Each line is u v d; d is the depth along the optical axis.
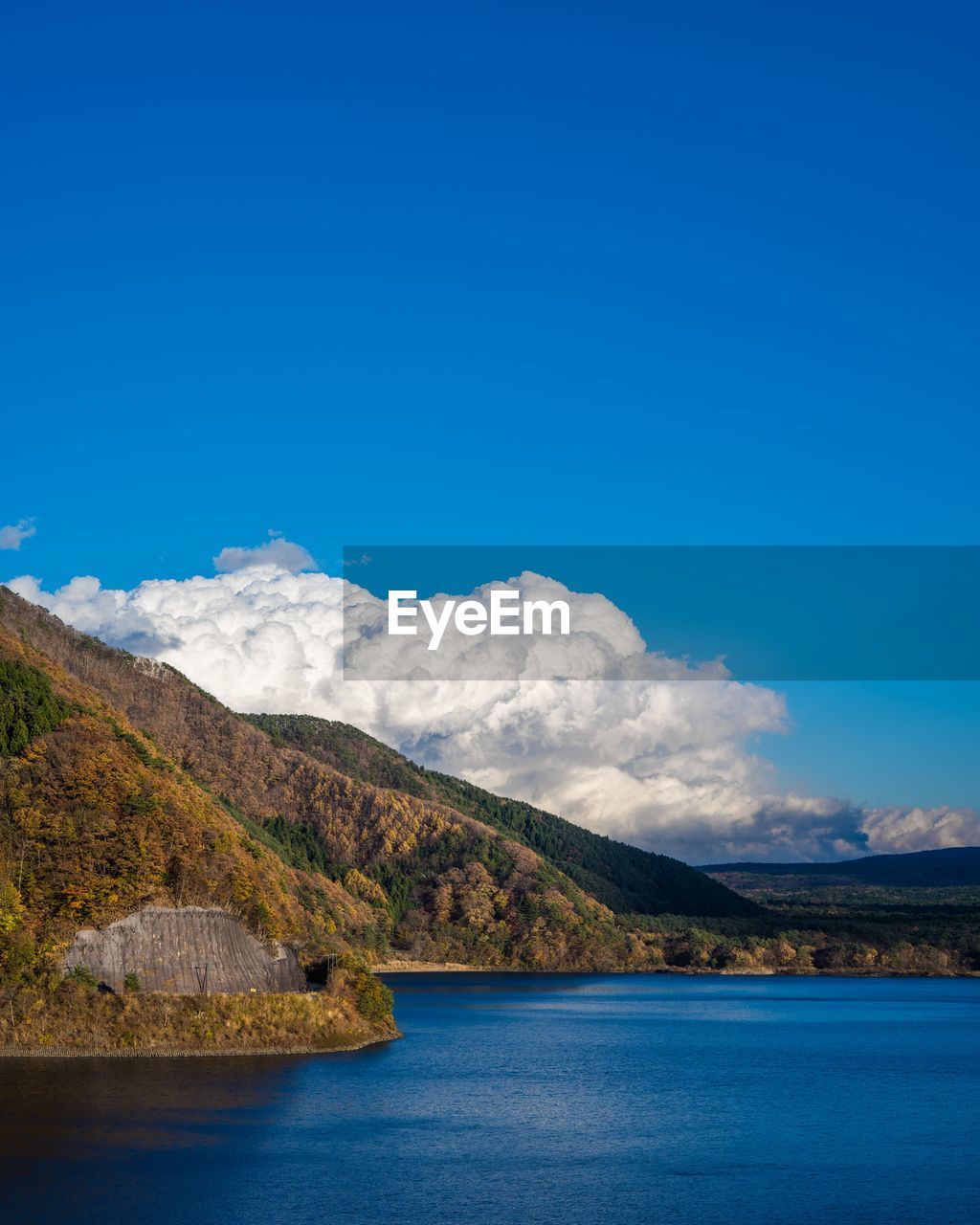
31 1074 92.50
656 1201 66.12
